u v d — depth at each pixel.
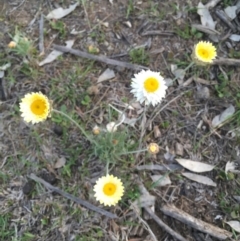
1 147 0.49
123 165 0.48
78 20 0.55
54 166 0.48
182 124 0.50
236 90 0.52
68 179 0.47
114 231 0.46
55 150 0.48
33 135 0.49
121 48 0.53
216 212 0.47
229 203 0.47
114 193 0.41
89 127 0.49
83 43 0.54
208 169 0.48
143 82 0.42
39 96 0.40
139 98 0.42
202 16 0.55
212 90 0.52
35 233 0.46
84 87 0.51
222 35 0.55
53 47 0.53
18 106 0.50
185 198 0.47
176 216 0.46
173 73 0.52
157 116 0.50
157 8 0.56
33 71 0.52
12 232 0.46
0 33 0.54
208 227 0.46
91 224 0.46
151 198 0.47
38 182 0.47
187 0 0.56
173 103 0.51
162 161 0.49
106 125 0.49
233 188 0.48
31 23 0.54
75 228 0.46
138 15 0.55
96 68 0.52
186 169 0.48
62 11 0.55
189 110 0.51
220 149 0.49
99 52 0.53
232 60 0.53
